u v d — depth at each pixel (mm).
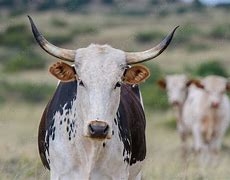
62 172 15414
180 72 69562
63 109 15555
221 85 36219
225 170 26734
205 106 36188
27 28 92000
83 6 158375
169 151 32719
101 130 13922
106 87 14344
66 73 14969
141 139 17047
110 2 168375
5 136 33844
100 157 15102
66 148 15281
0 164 23219
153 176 23875
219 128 36156
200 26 124000
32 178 21578
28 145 27406
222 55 91312
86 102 14430
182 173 24234
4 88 59062
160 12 142875
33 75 71938
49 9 133375
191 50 94625
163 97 53906
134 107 17016
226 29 109938
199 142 36094
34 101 57656
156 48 15086
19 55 81000
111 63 14578
